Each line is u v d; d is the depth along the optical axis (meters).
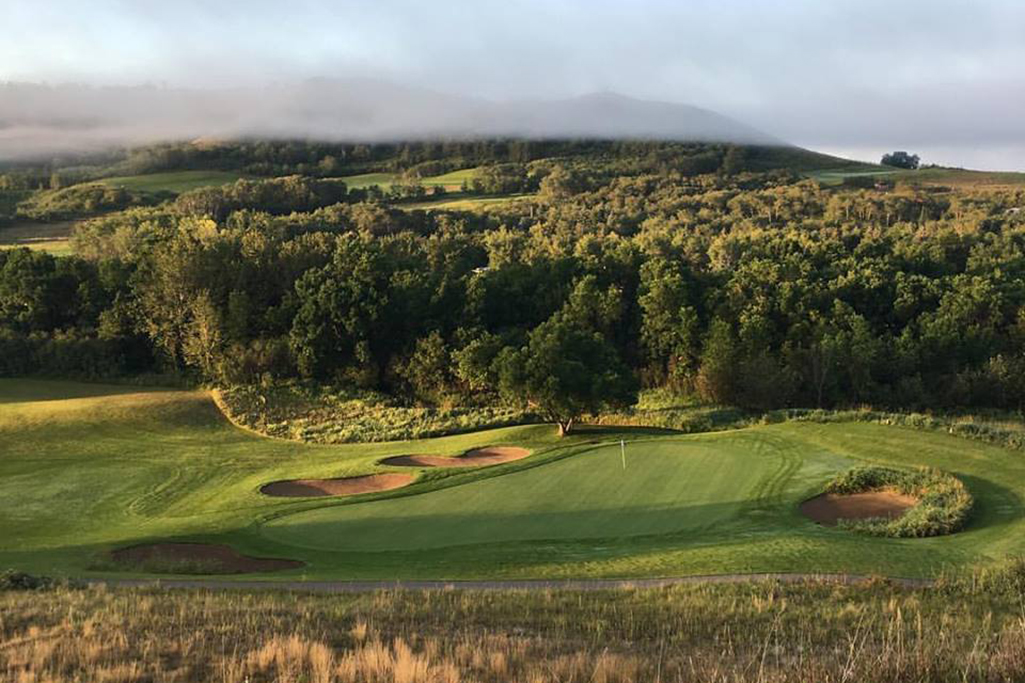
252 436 53.12
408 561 24.77
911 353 61.94
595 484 32.62
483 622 16.06
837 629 15.32
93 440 49.69
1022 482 30.47
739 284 70.75
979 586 19.08
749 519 27.66
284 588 20.88
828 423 40.44
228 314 65.94
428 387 63.50
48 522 34.19
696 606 17.30
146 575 23.75
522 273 76.38
